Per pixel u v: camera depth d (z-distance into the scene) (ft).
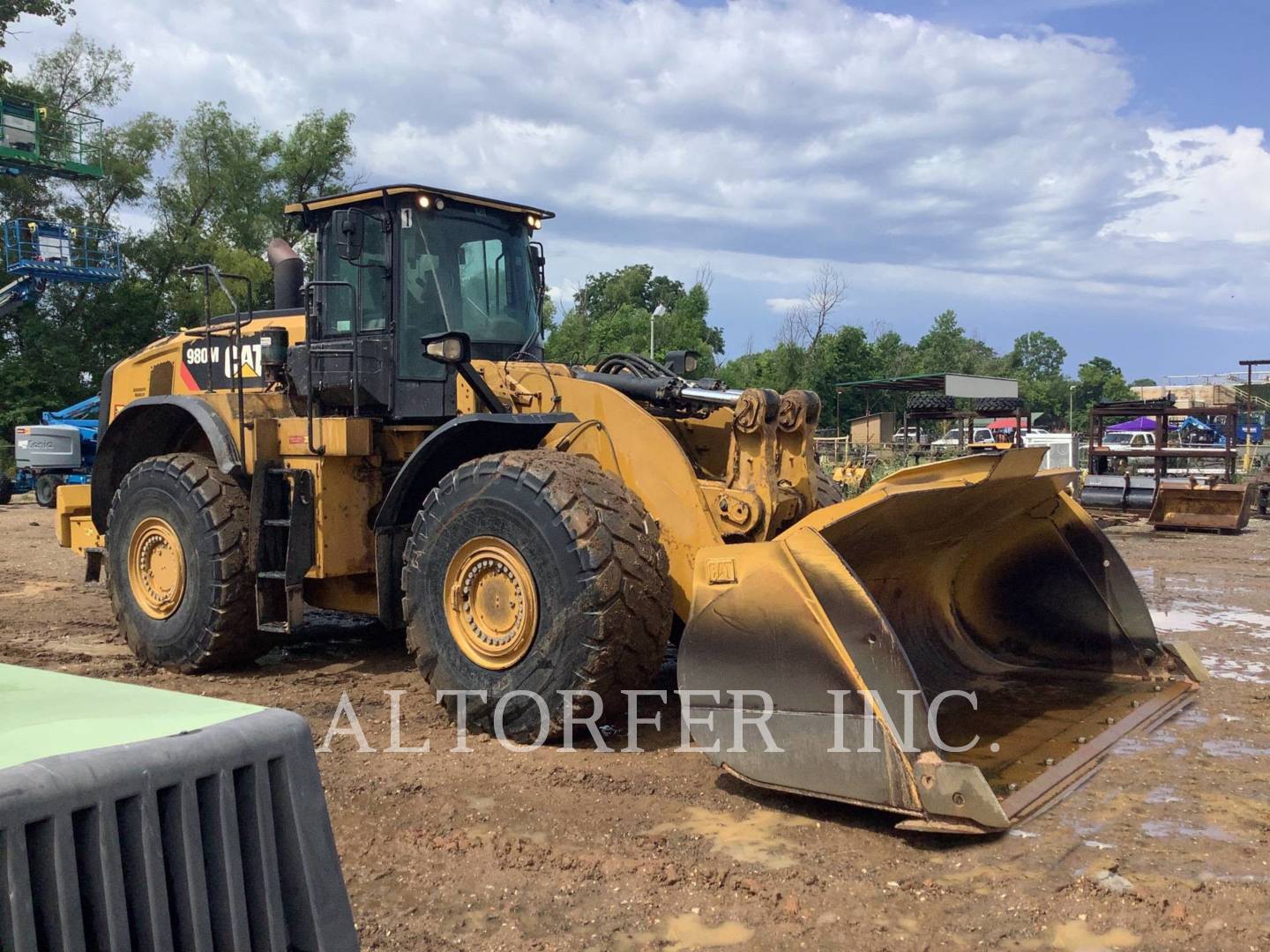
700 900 10.52
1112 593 18.34
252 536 19.38
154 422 23.25
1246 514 48.37
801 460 16.62
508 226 20.90
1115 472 76.33
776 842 11.93
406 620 16.83
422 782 13.91
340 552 19.38
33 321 111.14
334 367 20.10
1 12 108.88
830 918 10.11
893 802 11.80
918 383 77.15
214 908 5.43
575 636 14.69
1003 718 15.92
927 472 13.47
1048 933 9.77
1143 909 10.20
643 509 15.52
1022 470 13.97
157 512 20.71
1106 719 15.87
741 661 12.92
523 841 11.99
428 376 19.31
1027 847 11.71
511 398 18.03
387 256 19.34
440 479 18.38
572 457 16.06
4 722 5.75
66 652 22.71
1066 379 309.83
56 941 4.73
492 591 15.75
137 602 21.33
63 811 4.79
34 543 45.50
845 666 12.15
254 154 131.64
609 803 13.17
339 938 5.93
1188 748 15.25
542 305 21.53
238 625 20.07
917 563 17.63
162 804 5.25
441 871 11.22
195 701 6.37
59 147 105.70
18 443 68.28
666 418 19.56
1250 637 24.12
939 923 9.98
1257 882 10.81
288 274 24.58
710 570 13.23
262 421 19.60
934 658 18.15
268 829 5.71
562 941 9.73
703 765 14.56
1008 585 19.08
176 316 122.72
